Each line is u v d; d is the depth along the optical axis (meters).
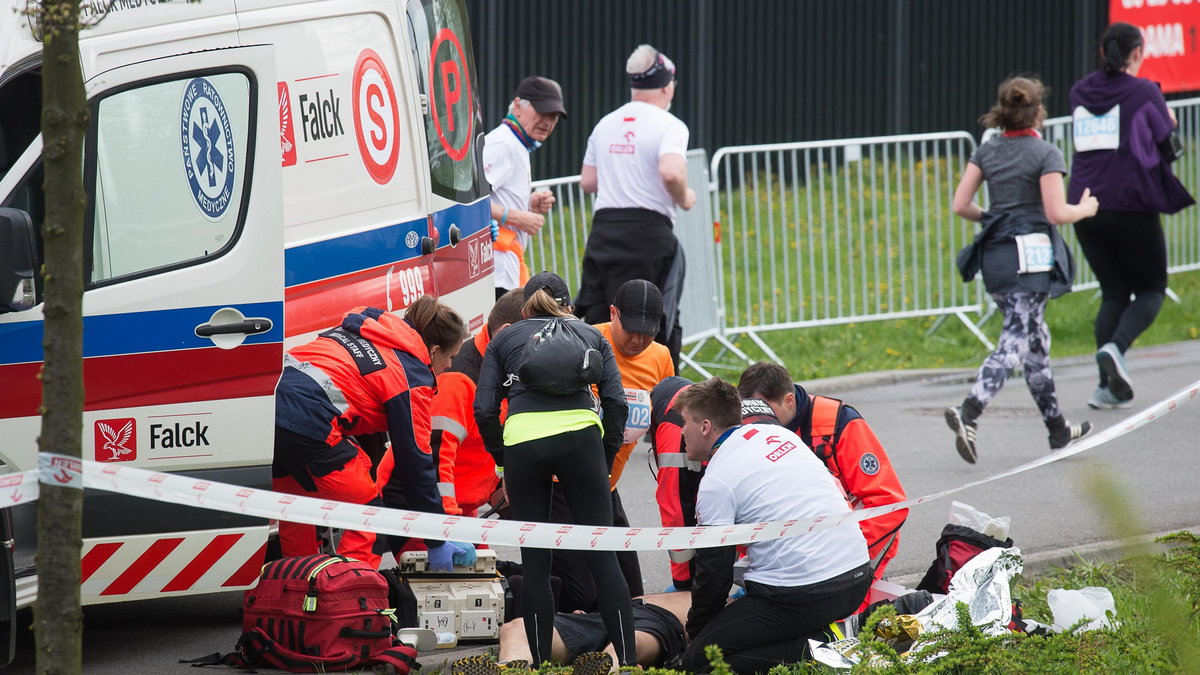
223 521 19.08
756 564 18.36
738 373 42.22
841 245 45.16
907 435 35.16
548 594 18.23
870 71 68.50
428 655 19.69
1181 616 12.14
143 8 19.81
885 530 20.03
